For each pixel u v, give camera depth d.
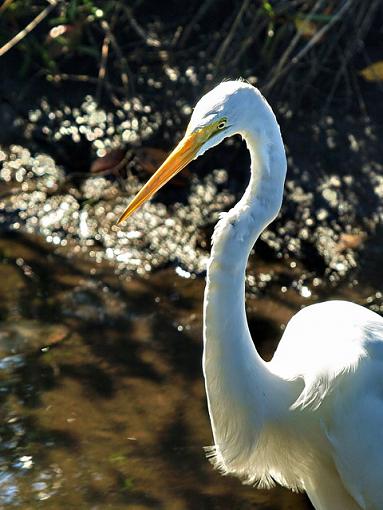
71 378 7.79
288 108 10.19
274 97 10.28
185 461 7.04
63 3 10.72
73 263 9.09
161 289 8.75
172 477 6.92
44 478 6.91
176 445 7.16
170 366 7.89
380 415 5.77
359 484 5.97
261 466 6.39
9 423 7.38
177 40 10.95
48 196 9.80
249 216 5.51
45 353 8.05
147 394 7.61
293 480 6.59
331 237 9.19
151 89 10.59
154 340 8.18
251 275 8.85
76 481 6.89
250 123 5.40
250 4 10.82
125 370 7.86
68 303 8.60
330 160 9.78
